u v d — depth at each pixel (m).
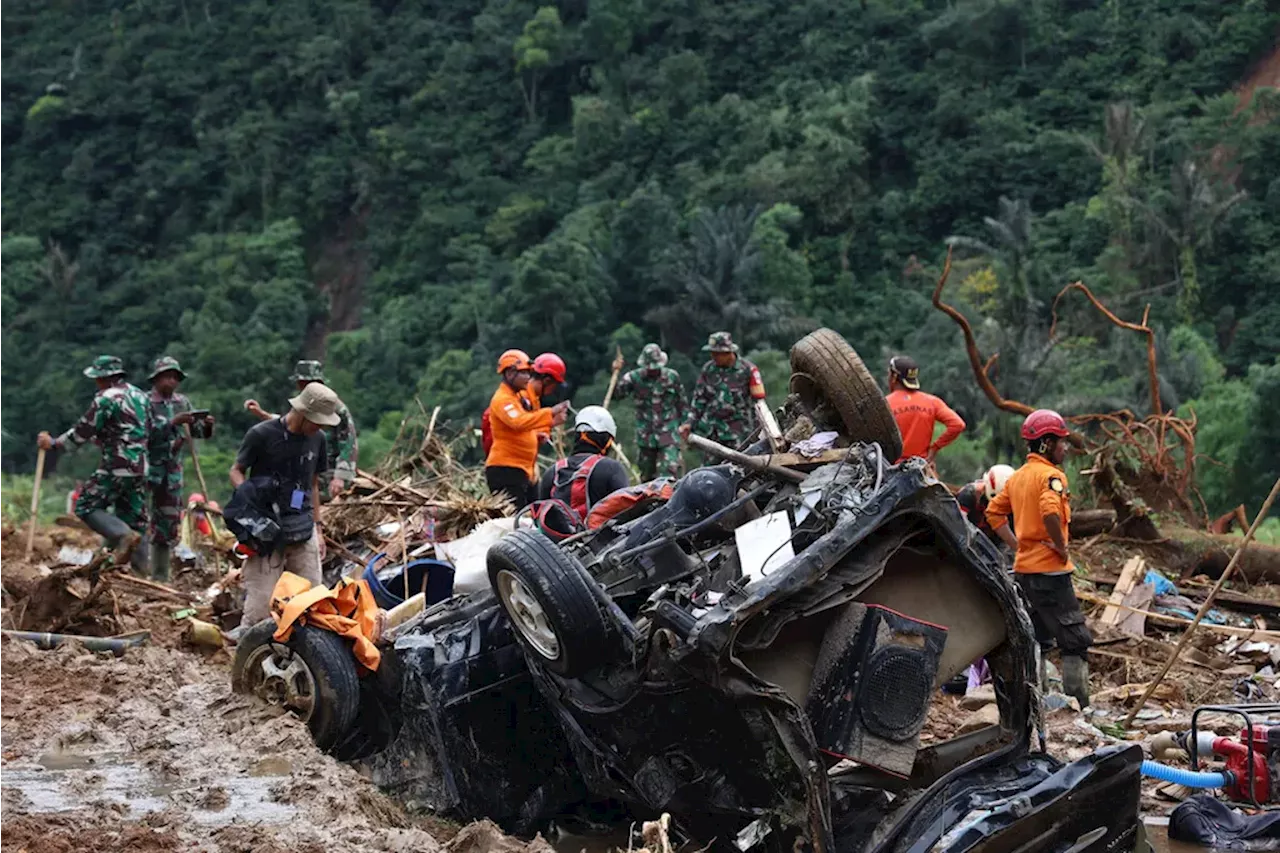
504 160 114.19
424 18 131.38
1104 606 11.17
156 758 6.67
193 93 130.25
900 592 5.81
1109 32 97.81
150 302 109.06
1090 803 5.39
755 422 14.24
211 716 7.36
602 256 82.38
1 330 109.12
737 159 96.81
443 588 8.29
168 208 124.62
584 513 8.19
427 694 6.77
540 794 6.86
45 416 95.19
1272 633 10.45
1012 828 5.23
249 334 99.00
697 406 14.32
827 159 91.69
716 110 102.75
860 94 98.31
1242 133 79.25
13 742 6.94
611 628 5.81
